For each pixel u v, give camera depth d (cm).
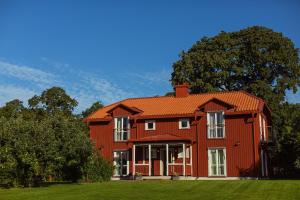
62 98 7031
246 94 4488
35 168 3052
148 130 4459
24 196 2592
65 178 3725
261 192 2620
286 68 6122
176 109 4466
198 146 4238
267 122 4872
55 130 3300
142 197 2517
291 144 4450
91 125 4703
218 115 4219
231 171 4088
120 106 4594
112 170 4128
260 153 4088
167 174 4178
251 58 6122
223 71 6050
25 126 3139
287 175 4481
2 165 3047
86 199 2459
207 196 2525
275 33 6150
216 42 6297
